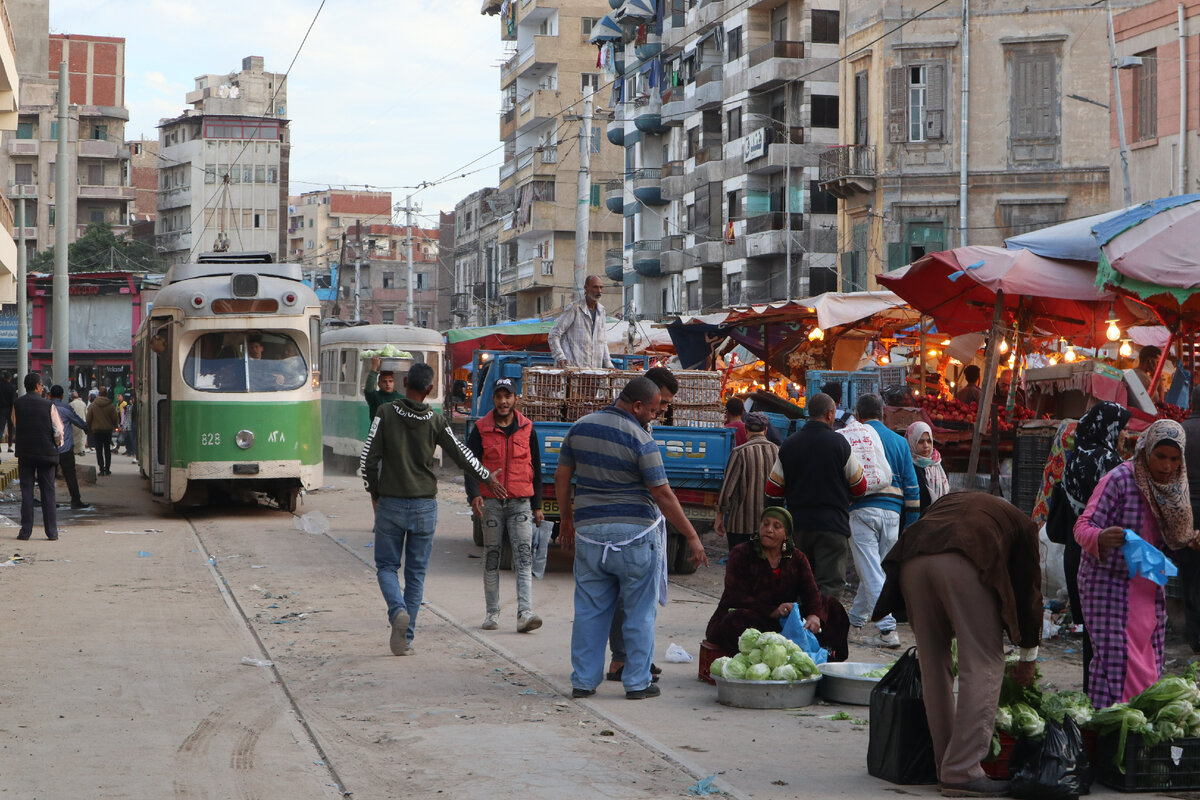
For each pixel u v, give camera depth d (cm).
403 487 1034
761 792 646
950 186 4138
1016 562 658
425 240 10800
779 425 1775
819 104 5331
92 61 10756
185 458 2088
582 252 3534
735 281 5662
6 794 625
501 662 994
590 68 7781
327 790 647
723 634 917
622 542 866
